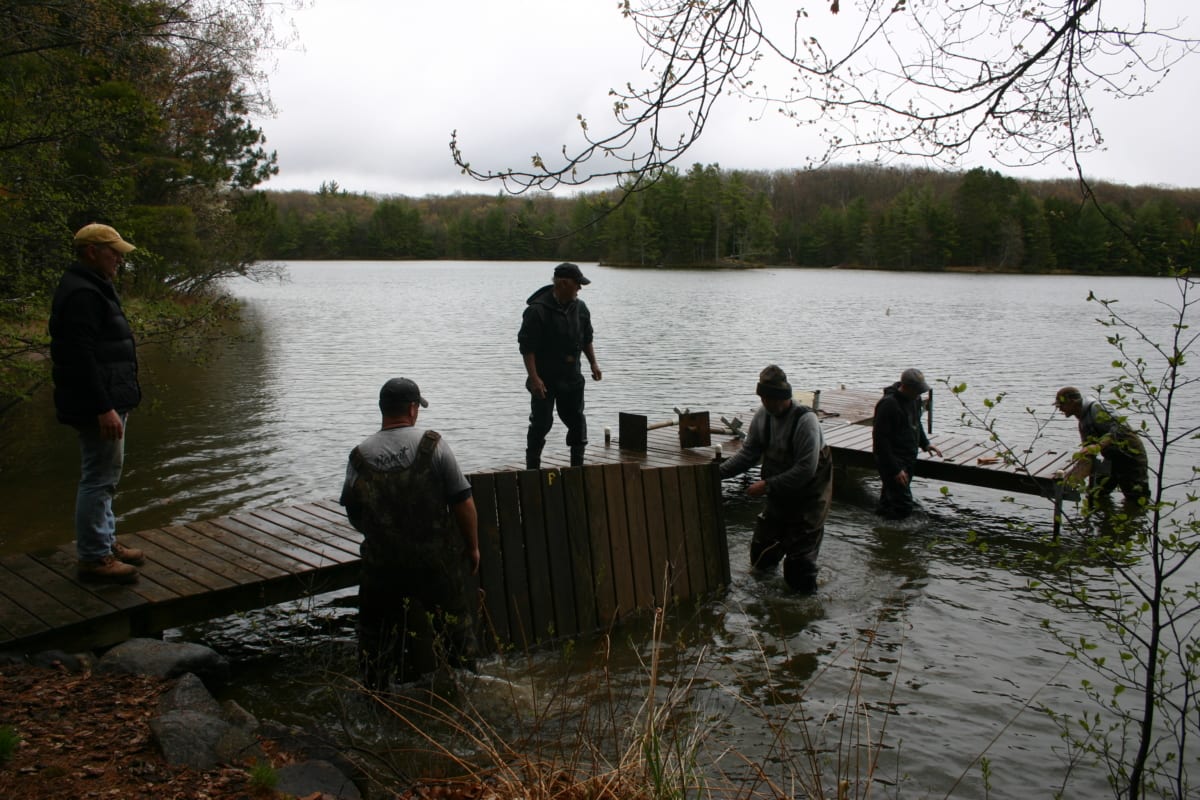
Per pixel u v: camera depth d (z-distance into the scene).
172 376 18.58
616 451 10.26
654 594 6.72
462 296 49.00
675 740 3.76
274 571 5.84
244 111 21.09
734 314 37.78
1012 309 42.00
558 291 8.00
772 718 4.93
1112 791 4.30
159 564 5.95
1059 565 4.22
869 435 11.22
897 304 45.56
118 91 11.45
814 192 119.69
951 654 5.87
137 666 4.70
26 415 13.99
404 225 135.88
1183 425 13.49
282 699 5.09
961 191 83.25
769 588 7.16
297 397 16.05
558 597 6.09
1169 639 6.06
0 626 4.84
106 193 10.23
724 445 10.59
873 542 8.46
